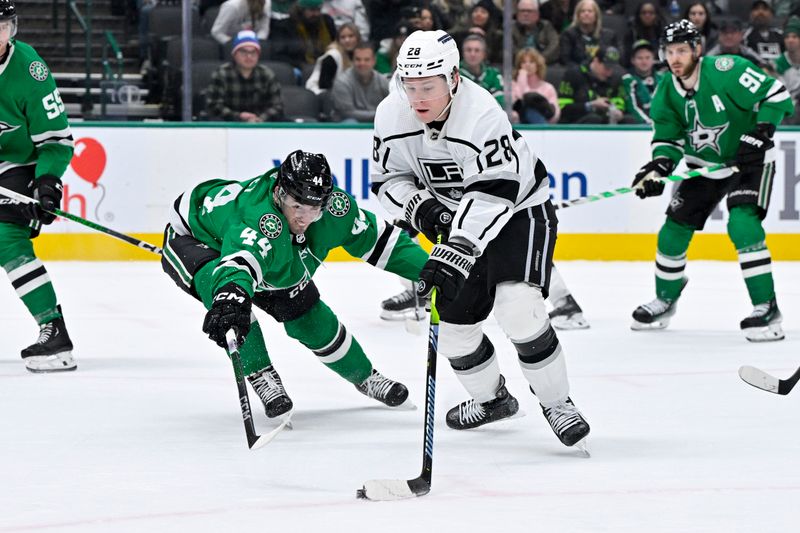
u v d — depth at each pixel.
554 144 17.73
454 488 5.79
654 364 9.84
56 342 9.39
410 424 7.46
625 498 5.61
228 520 5.19
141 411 7.83
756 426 7.36
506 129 6.20
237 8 18.23
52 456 6.50
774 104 11.24
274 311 7.39
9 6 8.76
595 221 17.86
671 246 11.70
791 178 17.83
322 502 5.52
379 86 18.22
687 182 11.73
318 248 7.26
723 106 11.34
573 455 6.56
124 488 5.77
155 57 18.59
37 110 9.21
